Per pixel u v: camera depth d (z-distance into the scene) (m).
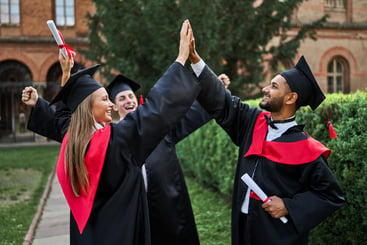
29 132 20.20
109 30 9.04
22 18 18.97
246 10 8.92
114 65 9.12
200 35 7.83
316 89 2.18
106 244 1.91
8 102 20.55
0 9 18.91
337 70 17.12
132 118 2.02
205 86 2.23
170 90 2.03
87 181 1.93
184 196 3.03
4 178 8.66
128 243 1.92
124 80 3.18
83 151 1.94
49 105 2.43
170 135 3.08
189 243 2.99
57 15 19.23
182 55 2.15
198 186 7.35
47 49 18.84
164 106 2.00
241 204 2.25
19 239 4.39
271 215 2.09
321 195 2.10
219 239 4.20
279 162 2.13
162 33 8.11
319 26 9.86
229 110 2.41
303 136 2.21
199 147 7.18
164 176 2.89
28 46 18.67
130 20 8.51
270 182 2.15
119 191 1.98
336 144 3.11
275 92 2.19
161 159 2.92
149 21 8.25
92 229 1.95
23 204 6.19
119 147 1.98
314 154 2.11
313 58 16.45
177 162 3.06
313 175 2.10
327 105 3.30
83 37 19.33
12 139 19.14
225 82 2.83
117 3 8.73
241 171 2.31
